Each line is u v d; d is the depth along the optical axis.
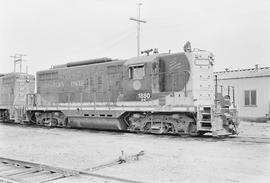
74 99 19.72
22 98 25.91
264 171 7.78
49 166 8.05
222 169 8.05
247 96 27.56
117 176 7.48
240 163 8.72
